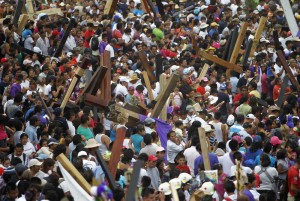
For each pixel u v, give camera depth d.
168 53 63.59
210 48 63.06
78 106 48.81
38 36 63.03
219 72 60.50
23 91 51.53
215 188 37.16
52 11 70.62
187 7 76.75
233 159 41.56
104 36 62.16
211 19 74.06
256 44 64.69
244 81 58.62
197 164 41.47
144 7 72.62
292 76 57.47
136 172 28.03
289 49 68.56
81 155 39.75
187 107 49.84
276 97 58.28
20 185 36.34
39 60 59.94
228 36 66.75
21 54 59.81
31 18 69.62
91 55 59.16
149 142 42.34
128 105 46.78
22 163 40.56
